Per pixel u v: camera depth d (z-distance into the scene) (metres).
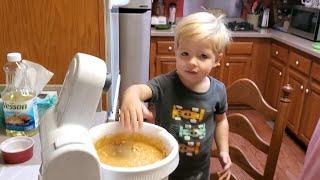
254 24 3.30
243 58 3.07
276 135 1.08
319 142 0.88
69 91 0.45
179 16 3.42
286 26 3.06
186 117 0.95
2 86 1.13
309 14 2.66
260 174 1.16
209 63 0.88
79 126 0.46
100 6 1.11
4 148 0.81
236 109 3.31
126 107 0.66
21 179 0.73
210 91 0.96
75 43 1.14
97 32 1.14
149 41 2.59
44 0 1.08
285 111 1.05
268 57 3.11
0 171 0.76
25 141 0.85
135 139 0.62
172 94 0.94
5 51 1.12
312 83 2.39
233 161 1.22
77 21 1.12
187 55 0.88
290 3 3.10
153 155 0.56
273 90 3.04
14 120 0.91
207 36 0.84
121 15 2.39
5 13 1.08
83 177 0.42
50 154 0.41
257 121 3.10
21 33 1.11
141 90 0.84
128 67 2.52
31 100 0.92
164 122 0.95
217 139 1.05
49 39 1.13
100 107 1.14
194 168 0.98
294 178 2.20
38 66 1.06
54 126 0.46
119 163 0.51
